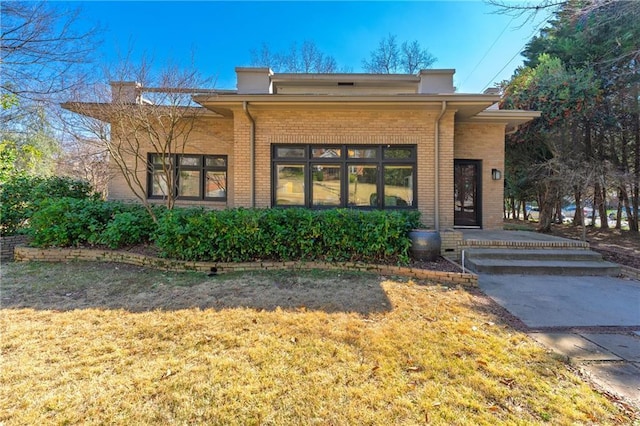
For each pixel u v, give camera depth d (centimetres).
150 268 567
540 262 630
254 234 582
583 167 978
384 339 308
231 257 582
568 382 244
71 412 199
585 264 617
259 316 360
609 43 999
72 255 609
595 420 201
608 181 948
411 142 748
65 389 221
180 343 292
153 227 653
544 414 205
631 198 1215
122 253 599
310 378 241
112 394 217
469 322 359
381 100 699
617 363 277
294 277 525
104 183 1082
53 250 612
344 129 754
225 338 303
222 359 265
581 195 1005
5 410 200
